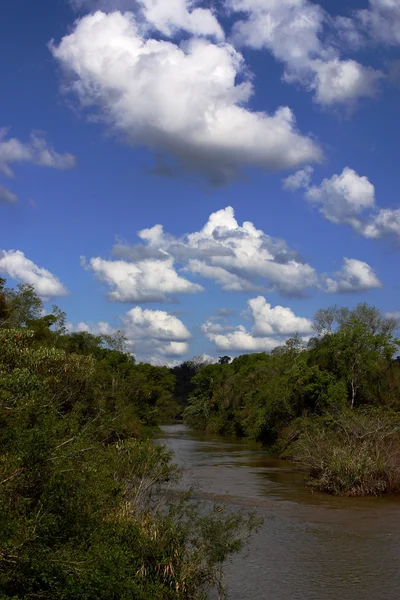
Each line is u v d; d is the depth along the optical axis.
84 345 49.44
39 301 38.72
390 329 45.97
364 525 17.20
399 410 41.69
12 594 6.98
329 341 44.97
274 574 12.28
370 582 11.87
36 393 9.96
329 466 23.41
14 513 7.26
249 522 12.08
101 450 12.38
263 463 34.66
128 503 11.38
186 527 10.52
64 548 7.60
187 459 37.38
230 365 111.88
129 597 7.91
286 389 44.59
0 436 8.41
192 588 9.58
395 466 23.06
